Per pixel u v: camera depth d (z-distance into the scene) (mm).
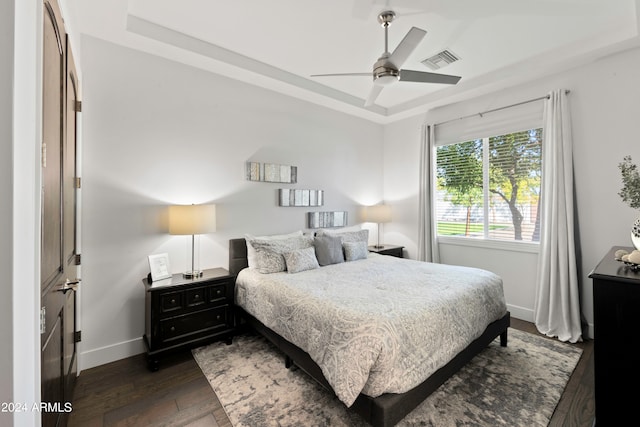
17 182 714
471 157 3879
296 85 3408
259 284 2602
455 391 2025
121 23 2221
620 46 2557
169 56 2707
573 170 2943
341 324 1739
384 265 3145
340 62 3068
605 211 2779
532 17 2318
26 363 754
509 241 3498
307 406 1866
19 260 722
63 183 1552
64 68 1566
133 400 1943
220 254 3104
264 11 2266
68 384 1730
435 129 4199
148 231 2656
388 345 1563
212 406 1886
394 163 4770
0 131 680
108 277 2449
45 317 1158
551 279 2961
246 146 3303
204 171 2990
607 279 1439
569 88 2971
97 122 2395
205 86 2990
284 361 2426
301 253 2959
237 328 2959
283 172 3588
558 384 2100
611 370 1432
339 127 4266
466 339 2033
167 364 2387
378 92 2633
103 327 2428
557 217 2959
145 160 2633
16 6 702
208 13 2299
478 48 2771
